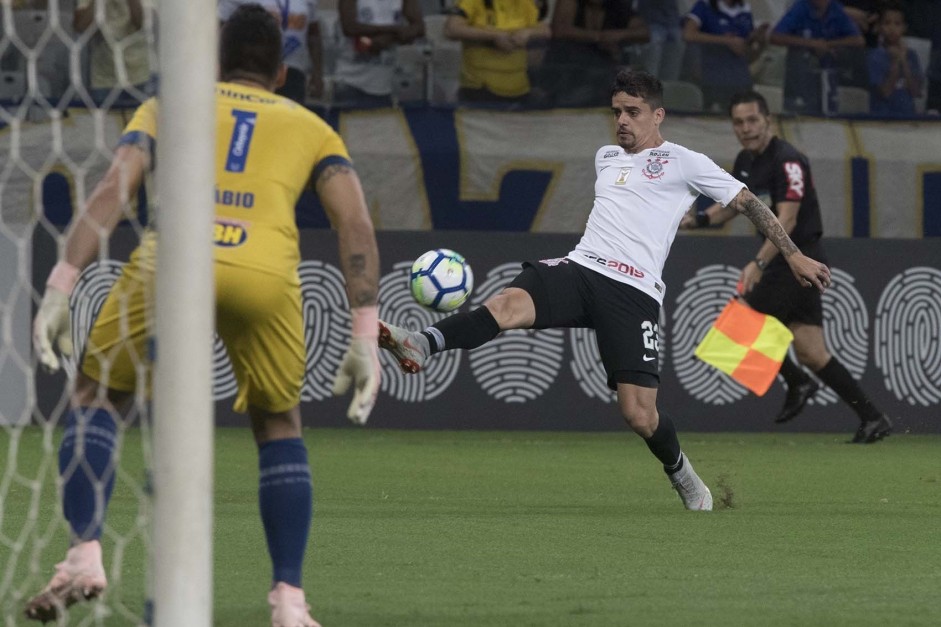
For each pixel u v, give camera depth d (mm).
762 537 19594
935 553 18203
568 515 22109
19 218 41406
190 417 10031
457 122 45781
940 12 49062
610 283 22469
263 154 12516
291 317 12523
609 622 13078
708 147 46875
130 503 22328
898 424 43500
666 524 20953
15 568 15875
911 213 47719
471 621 13086
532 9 46625
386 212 45250
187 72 10156
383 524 20609
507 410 42250
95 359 12906
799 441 40188
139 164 12375
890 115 47906
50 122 41781
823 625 13039
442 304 22641
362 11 45094
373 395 12461
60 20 41625
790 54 47438
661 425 22500
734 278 42781
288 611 12180
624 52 46594
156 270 10180
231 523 20250
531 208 45906
